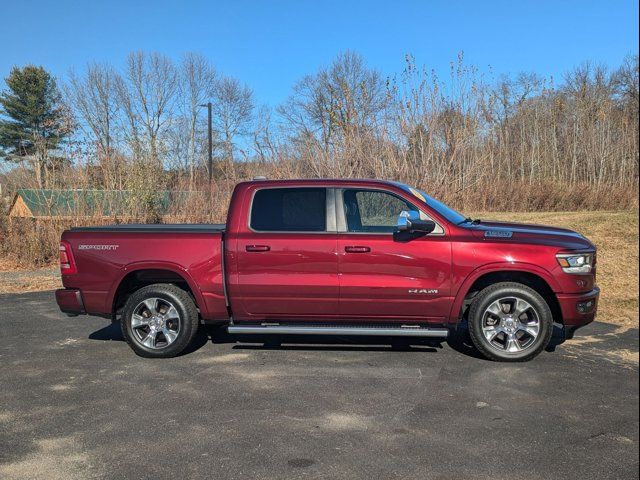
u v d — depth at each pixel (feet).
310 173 48.88
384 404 14.08
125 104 140.77
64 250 18.72
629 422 12.88
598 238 36.99
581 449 11.53
